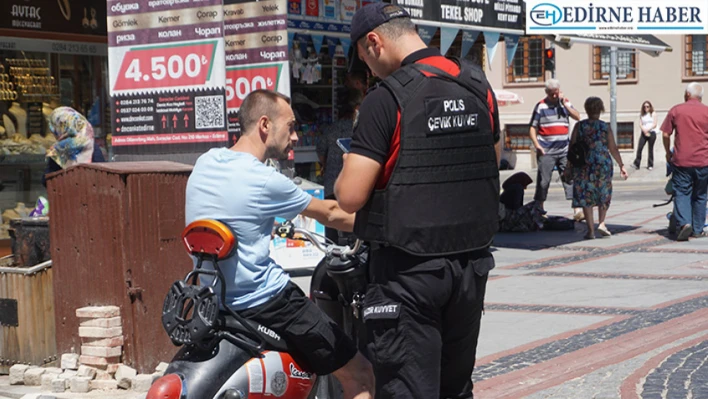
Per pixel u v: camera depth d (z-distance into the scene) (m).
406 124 3.51
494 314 8.05
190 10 7.75
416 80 3.56
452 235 3.58
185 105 7.84
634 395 5.49
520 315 7.98
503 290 9.21
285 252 9.74
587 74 31.88
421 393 3.62
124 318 6.02
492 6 11.08
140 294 5.98
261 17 8.67
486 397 5.63
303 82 11.77
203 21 7.71
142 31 7.93
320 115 12.11
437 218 3.55
